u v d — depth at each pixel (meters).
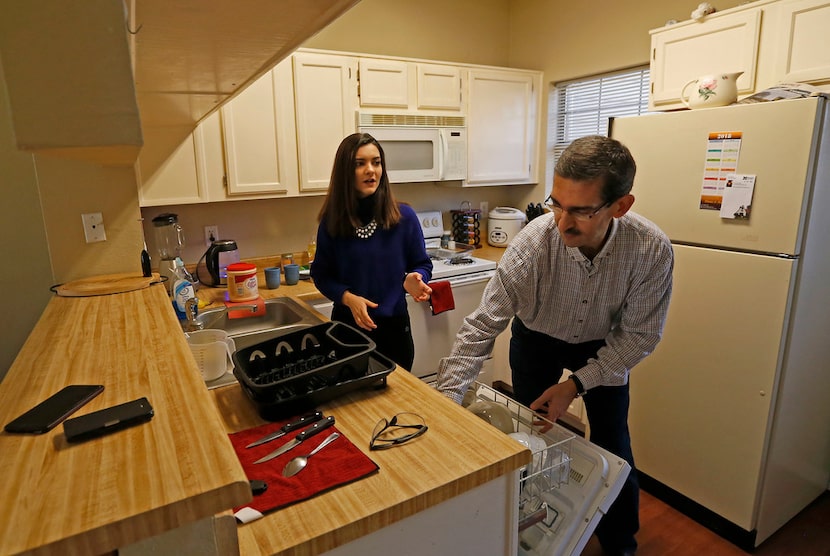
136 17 0.62
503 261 1.48
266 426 0.96
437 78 2.89
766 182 1.70
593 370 1.43
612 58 2.90
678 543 1.95
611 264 1.40
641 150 2.06
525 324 1.69
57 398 0.66
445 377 1.36
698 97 1.91
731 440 1.90
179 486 0.48
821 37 1.83
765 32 1.98
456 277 2.83
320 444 0.87
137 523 0.45
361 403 1.03
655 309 1.46
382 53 3.06
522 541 1.04
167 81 1.08
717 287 1.87
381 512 0.70
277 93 2.46
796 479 2.00
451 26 3.29
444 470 0.79
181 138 2.31
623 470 1.06
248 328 1.99
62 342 0.93
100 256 1.75
